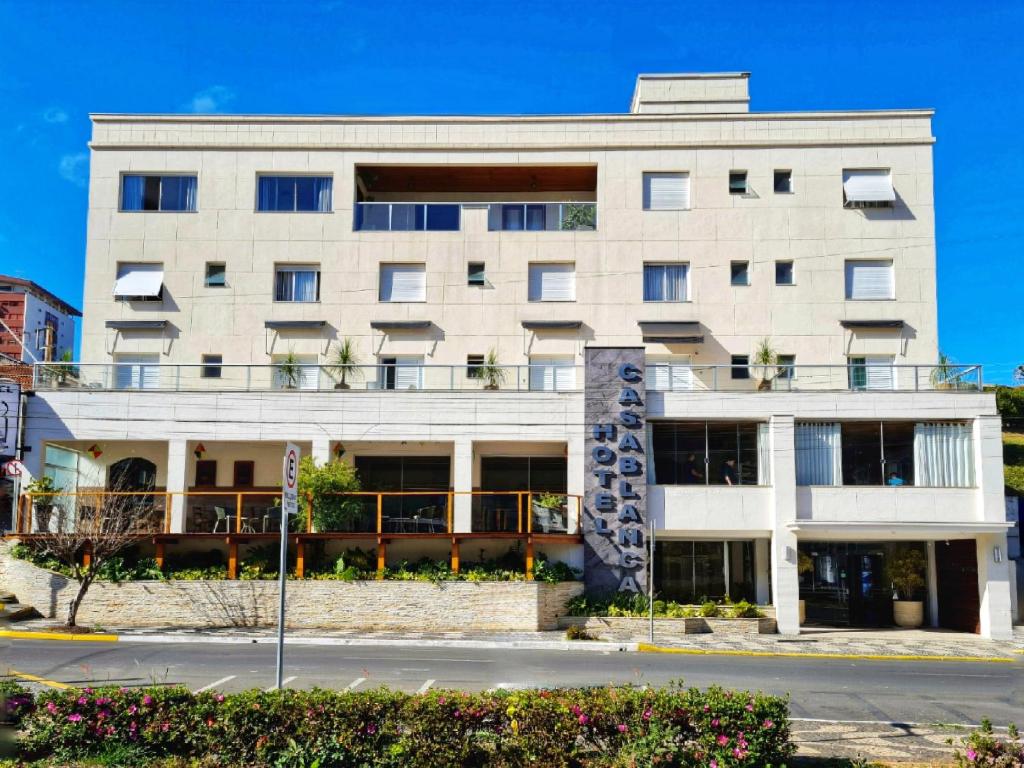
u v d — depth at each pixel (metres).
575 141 32.78
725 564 28.34
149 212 32.59
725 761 8.94
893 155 32.47
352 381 28.77
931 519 26.62
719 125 32.72
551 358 31.86
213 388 28.72
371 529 26.17
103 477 30.55
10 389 27.44
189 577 24.84
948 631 27.25
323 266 32.38
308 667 17.36
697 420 27.61
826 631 26.83
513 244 32.41
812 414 27.16
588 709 9.30
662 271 32.34
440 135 32.88
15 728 9.91
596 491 27.17
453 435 27.86
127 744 9.63
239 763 9.30
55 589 24.75
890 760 10.92
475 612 24.48
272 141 32.88
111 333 32.09
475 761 9.20
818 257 32.06
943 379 27.30
